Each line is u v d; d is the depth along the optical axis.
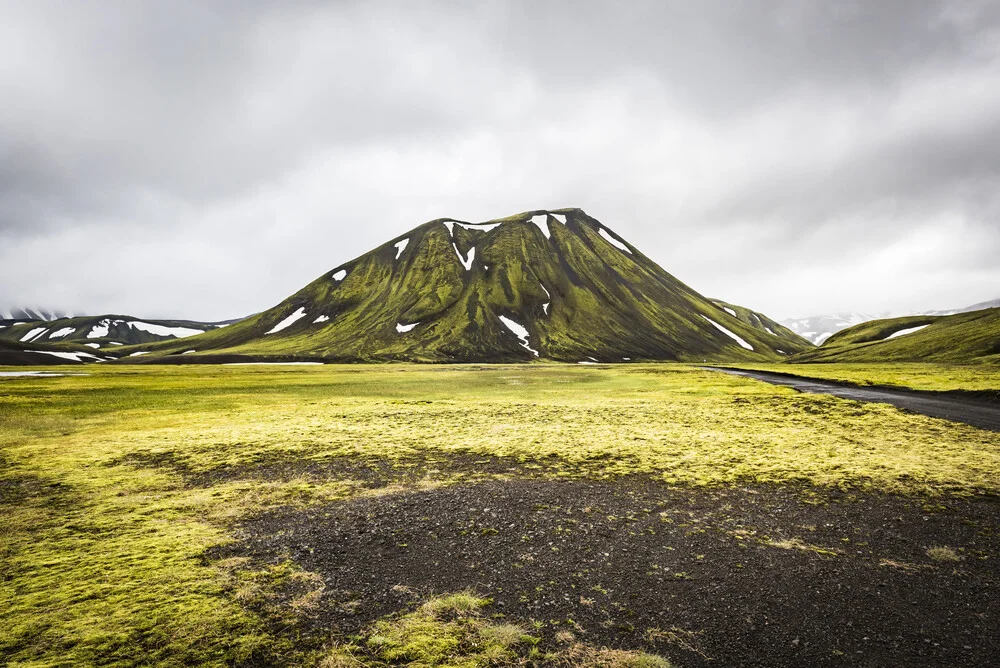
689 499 20.75
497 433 35.06
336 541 16.53
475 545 16.19
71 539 16.50
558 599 12.53
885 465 25.03
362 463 27.22
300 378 90.00
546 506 20.09
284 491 22.25
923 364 107.56
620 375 95.94
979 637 10.73
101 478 24.41
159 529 17.50
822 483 22.47
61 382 78.44
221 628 10.97
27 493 21.97
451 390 68.12
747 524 17.88
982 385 55.06
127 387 70.50
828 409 42.56
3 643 10.31
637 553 15.47
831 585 13.22
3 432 35.91
